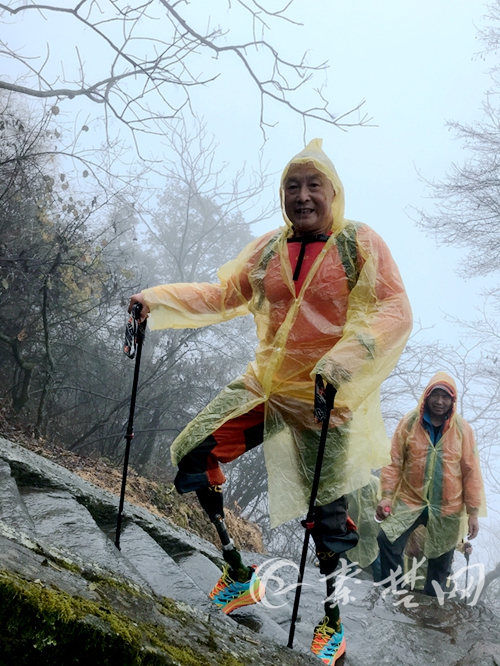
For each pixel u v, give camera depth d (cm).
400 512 607
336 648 342
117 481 759
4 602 168
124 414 1276
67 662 175
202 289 357
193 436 331
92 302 1180
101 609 194
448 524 598
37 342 1088
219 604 353
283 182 333
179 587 343
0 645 167
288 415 330
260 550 930
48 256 1033
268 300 338
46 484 401
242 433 340
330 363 298
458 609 513
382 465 337
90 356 1290
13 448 436
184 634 221
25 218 1027
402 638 430
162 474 1276
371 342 304
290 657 269
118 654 180
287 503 324
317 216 329
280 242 338
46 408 1108
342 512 328
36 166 1029
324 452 324
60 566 215
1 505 304
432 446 602
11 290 1007
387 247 328
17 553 203
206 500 340
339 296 322
